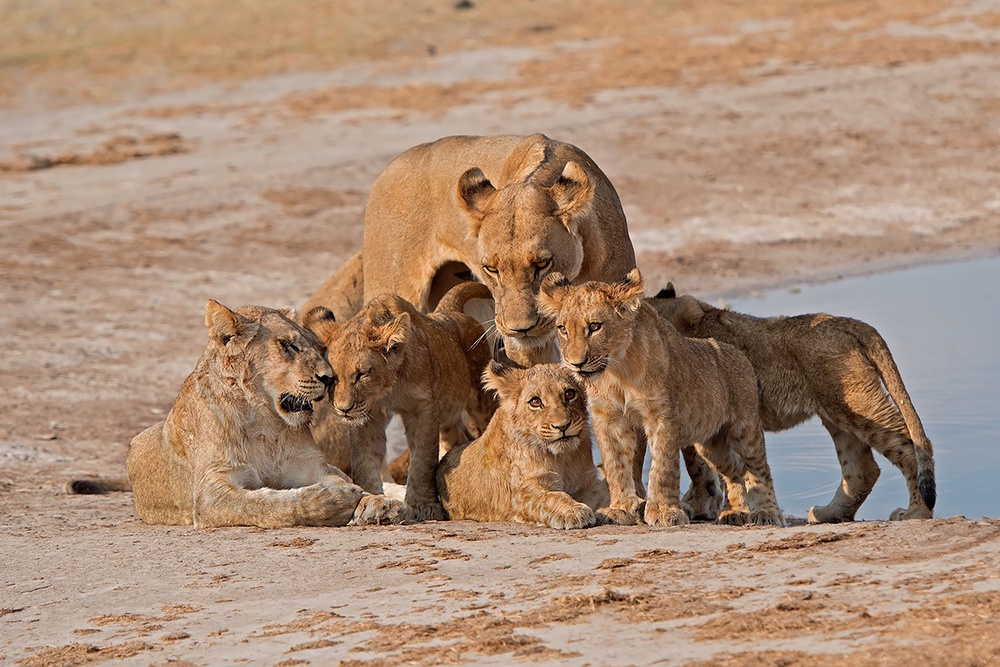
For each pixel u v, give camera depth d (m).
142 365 20.75
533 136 13.17
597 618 7.25
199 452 10.98
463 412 12.16
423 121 37.12
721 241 27.30
